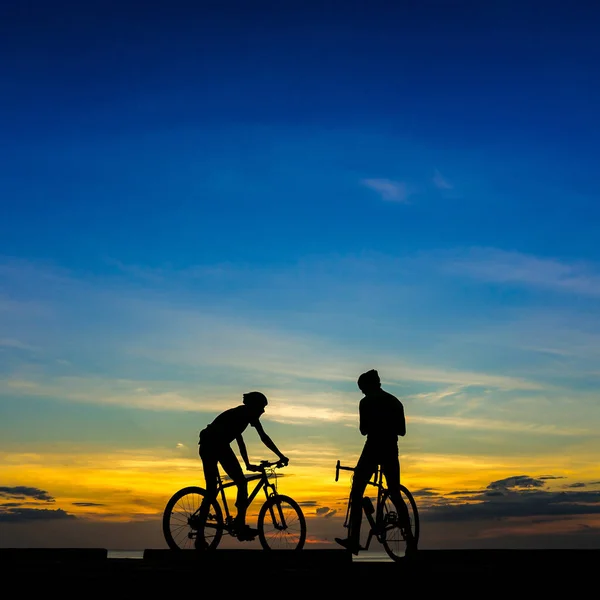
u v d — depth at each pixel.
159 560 8.91
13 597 6.83
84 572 7.01
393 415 9.87
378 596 6.88
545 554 8.37
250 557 8.86
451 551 8.76
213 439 10.15
